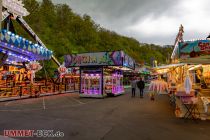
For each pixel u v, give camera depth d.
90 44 71.00
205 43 8.07
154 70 20.31
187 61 8.75
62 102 15.50
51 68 38.53
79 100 16.94
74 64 19.92
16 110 11.43
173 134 6.47
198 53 8.12
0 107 12.71
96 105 13.51
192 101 8.73
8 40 13.33
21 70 28.17
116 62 18.34
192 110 8.94
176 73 17.97
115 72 21.58
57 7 78.19
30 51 16.48
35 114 10.07
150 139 5.96
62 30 66.06
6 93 19.05
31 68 24.41
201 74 16.81
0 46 13.69
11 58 20.80
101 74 19.00
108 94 20.22
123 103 14.47
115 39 99.94
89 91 19.36
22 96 19.09
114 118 8.98
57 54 48.06
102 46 81.38
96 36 79.94
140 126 7.49
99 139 5.96
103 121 8.37
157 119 8.75
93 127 7.35
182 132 6.70
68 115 9.77
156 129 7.07
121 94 22.78
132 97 19.30
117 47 88.06
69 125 7.67
